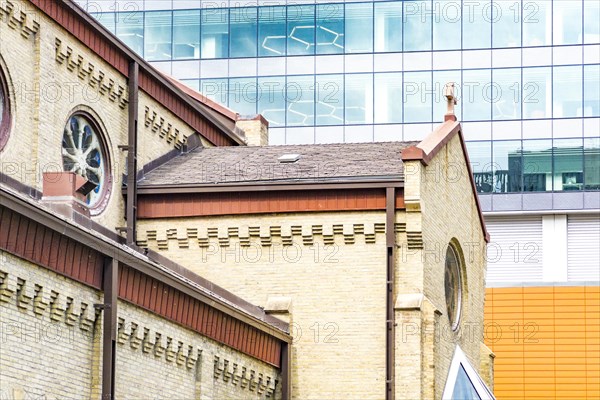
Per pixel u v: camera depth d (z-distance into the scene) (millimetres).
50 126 45375
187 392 41656
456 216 54000
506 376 78438
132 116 50438
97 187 48938
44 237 33844
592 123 86688
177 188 50406
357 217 49625
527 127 87188
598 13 87375
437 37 88750
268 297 49906
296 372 49375
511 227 86500
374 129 88812
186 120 55656
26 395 33344
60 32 45875
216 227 50375
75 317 35594
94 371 36375
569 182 86250
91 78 48062
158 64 90562
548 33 87625
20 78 43875
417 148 48906
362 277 49469
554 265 85375
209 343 42875
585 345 78062
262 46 90188
